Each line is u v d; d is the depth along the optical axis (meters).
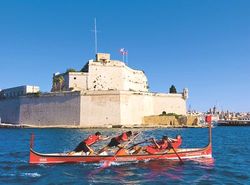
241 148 35.81
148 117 98.31
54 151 33.88
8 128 97.81
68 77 101.88
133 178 18.38
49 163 22.70
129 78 109.69
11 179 18.17
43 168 21.28
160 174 19.42
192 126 102.00
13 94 114.94
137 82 114.38
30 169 20.97
